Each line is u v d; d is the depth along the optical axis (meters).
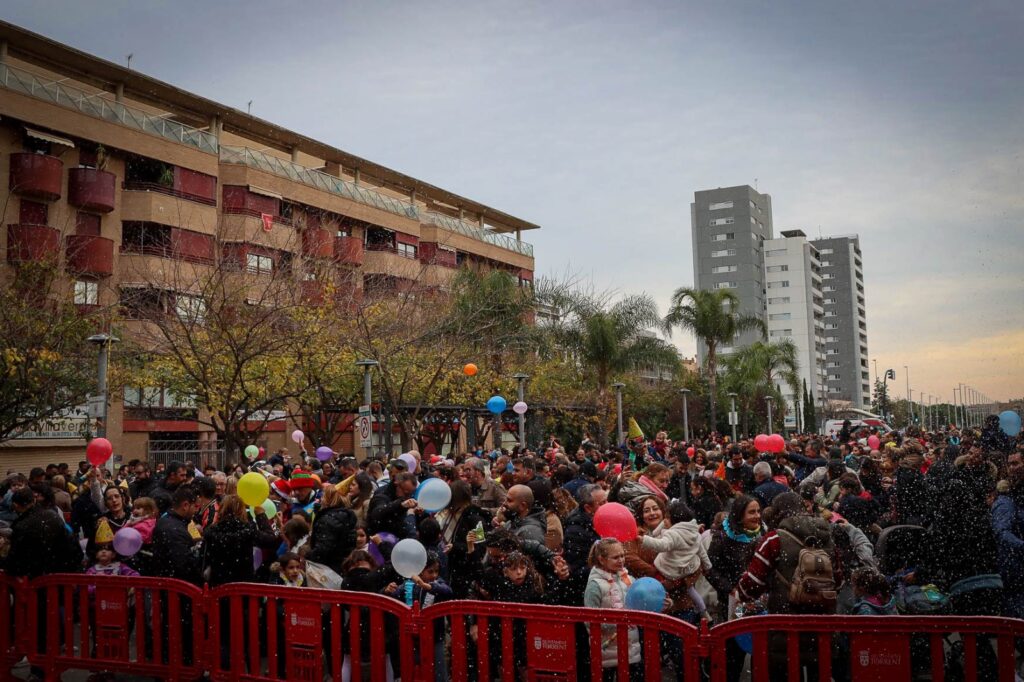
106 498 9.93
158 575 7.57
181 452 34.59
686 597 6.83
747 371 58.34
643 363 41.91
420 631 6.28
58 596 7.76
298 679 6.61
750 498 7.05
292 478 9.41
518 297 37.06
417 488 8.49
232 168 38.31
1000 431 13.99
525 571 6.56
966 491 7.12
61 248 26.73
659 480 8.54
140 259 32.78
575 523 7.66
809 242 137.00
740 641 5.53
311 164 48.28
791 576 5.90
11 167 30.88
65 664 7.64
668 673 6.63
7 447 26.09
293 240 36.25
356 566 6.99
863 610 6.41
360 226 46.22
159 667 7.27
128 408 33.62
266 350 22.97
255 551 8.07
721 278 117.94
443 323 31.11
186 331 22.33
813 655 5.25
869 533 9.03
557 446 18.75
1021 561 6.77
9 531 9.80
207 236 35.59
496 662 6.12
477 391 31.97
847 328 145.88
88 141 33.19
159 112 39.53
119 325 25.97
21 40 32.88
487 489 10.69
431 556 7.08
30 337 20.47
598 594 6.29
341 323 27.08
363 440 18.52
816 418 97.19
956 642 5.23
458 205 58.25
